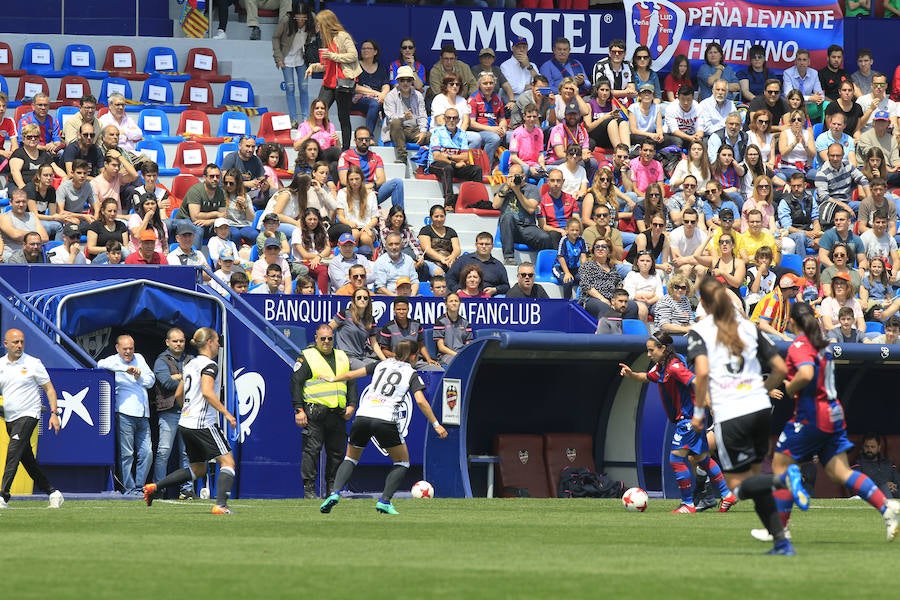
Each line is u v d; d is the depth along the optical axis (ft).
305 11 242.78
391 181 213.05
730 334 88.28
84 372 153.38
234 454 160.15
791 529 110.11
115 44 250.78
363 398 125.59
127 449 157.07
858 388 187.32
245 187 202.69
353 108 234.99
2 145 209.56
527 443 168.25
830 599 62.75
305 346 173.17
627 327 185.26
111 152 195.00
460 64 242.37
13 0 254.68
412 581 68.85
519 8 254.06
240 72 251.80
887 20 269.44
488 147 230.48
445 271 198.08
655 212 206.49
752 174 224.74
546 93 236.22
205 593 63.82
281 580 69.05
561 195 212.02
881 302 199.72
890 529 90.07
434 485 160.66
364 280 177.58
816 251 216.74
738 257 204.13
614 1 265.54
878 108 250.78
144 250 177.88
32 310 158.20
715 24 254.68
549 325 185.26
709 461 132.16
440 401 160.04
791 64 258.37
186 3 257.75
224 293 173.58
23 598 61.52
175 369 159.84
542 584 67.72
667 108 238.27
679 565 77.15
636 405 169.48
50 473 153.17
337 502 130.62
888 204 218.79
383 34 249.34
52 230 187.32
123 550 84.43
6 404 135.33
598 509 136.98
